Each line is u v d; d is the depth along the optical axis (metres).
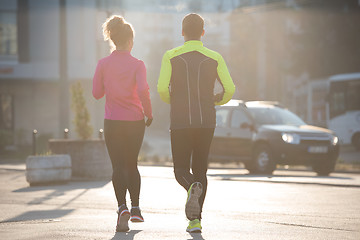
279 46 70.88
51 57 56.91
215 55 8.94
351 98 47.41
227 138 25.98
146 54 111.75
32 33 56.78
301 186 18.14
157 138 85.25
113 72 9.31
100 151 21.66
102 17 37.53
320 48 65.25
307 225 10.10
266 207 12.92
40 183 19.14
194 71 8.78
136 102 9.37
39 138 48.62
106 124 9.38
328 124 48.62
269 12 71.75
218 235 8.89
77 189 17.55
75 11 56.06
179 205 13.23
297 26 67.88
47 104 58.12
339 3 64.38
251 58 83.62
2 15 56.78
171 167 28.23
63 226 9.88
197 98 8.80
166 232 9.12
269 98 83.19
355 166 28.34
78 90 22.23
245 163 25.62
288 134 24.05
